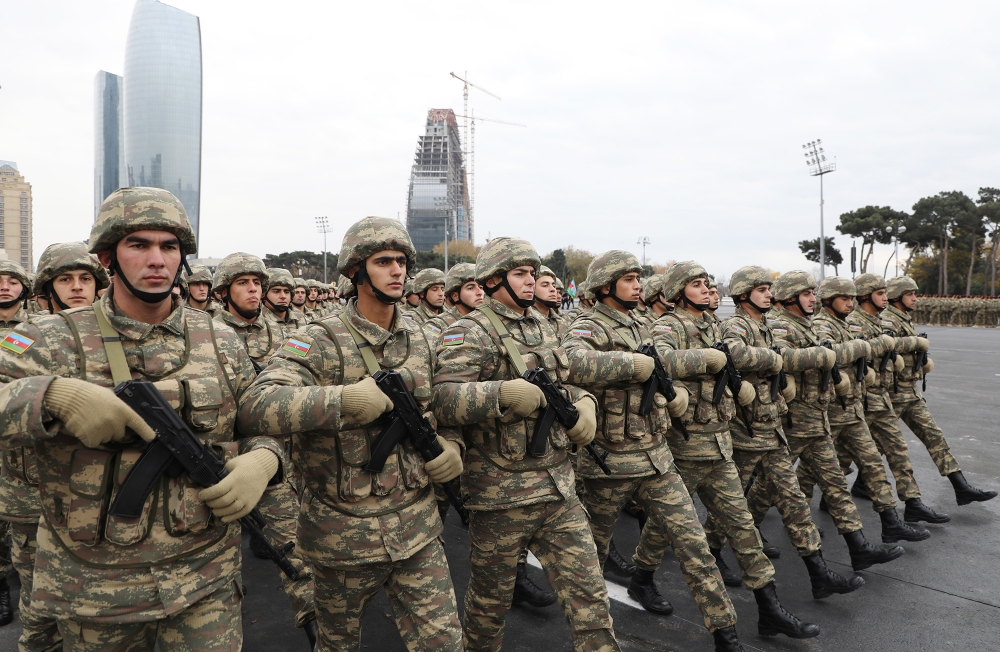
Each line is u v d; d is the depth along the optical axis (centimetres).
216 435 241
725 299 5716
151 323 231
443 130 19350
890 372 633
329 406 246
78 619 209
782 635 416
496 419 327
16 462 223
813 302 597
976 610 448
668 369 418
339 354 285
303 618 374
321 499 280
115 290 230
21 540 321
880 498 570
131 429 211
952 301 3847
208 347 239
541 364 351
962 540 578
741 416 468
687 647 402
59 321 217
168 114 14112
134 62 14100
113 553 211
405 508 285
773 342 554
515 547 332
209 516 224
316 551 279
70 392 189
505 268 347
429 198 17512
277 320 629
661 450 398
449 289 667
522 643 407
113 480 211
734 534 422
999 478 764
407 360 301
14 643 412
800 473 624
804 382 516
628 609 453
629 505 667
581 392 370
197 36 14500
